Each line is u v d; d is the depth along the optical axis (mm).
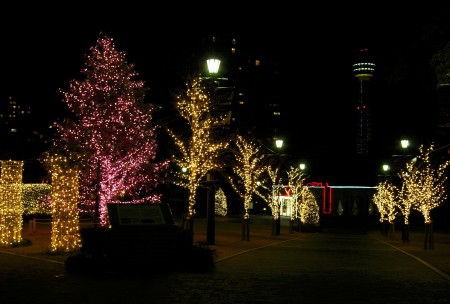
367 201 72312
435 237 42125
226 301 10992
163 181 30656
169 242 15555
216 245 25594
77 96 25266
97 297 11164
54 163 19469
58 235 19250
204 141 24328
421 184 33438
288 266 17781
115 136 24391
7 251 20000
